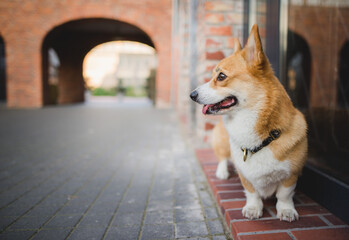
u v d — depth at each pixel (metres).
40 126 6.23
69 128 5.98
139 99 22.09
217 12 3.54
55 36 12.20
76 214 1.97
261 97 1.58
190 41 5.28
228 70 1.68
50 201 2.19
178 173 2.88
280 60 2.66
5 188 2.47
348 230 1.53
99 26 14.09
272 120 1.57
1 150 3.92
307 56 4.84
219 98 1.67
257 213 1.70
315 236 1.48
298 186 2.15
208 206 2.08
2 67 17.83
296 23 3.90
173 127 6.10
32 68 11.28
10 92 11.31
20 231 1.74
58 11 11.02
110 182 2.63
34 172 2.93
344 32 4.00
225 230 1.73
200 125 4.26
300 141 1.61
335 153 2.32
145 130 5.70
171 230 1.73
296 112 1.71
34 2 10.91
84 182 2.63
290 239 1.46
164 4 11.37
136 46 37.53
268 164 1.58
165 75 11.80
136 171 2.97
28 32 11.06
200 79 3.98
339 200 1.66
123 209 2.04
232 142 1.73
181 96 7.17
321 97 4.29
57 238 1.66
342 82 4.31
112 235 1.68
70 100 15.96
